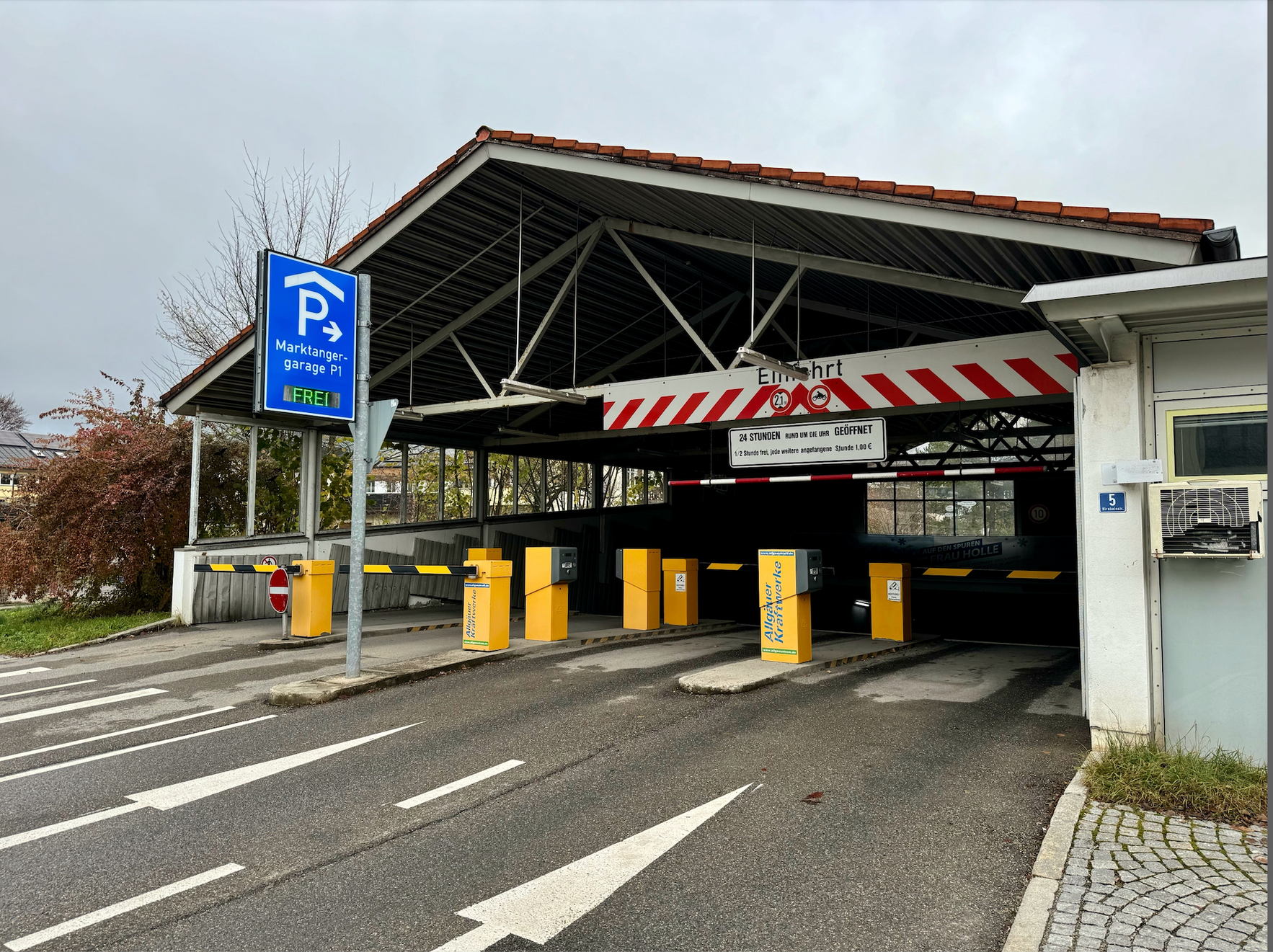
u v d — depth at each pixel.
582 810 4.69
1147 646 5.03
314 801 4.92
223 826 4.55
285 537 14.55
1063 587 20.75
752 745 5.93
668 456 23.19
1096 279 4.55
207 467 14.43
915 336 13.12
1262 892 3.35
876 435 9.52
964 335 12.32
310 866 3.99
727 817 4.52
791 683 8.18
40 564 13.37
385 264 11.51
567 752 5.85
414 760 5.74
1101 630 5.16
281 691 7.59
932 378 8.92
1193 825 4.08
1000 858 3.88
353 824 4.54
